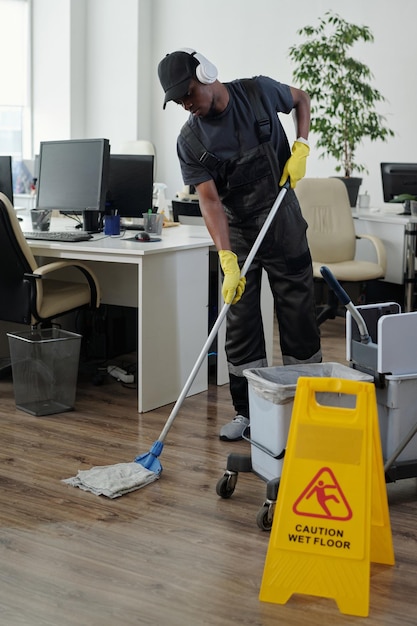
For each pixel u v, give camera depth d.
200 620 2.04
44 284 4.09
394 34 7.00
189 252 3.85
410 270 5.48
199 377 4.04
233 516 2.64
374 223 5.66
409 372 2.72
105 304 4.47
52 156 4.37
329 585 2.11
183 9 8.16
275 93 3.05
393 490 2.86
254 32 7.79
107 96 8.46
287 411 2.55
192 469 3.03
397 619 2.07
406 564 2.34
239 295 2.98
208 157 2.97
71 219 5.14
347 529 2.11
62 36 8.33
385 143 7.14
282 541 2.13
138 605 2.10
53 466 3.04
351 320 2.86
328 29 7.37
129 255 3.61
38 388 3.63
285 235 3.14
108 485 2.79
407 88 6.99
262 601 2.14
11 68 8.47
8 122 8.59
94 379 4.12
